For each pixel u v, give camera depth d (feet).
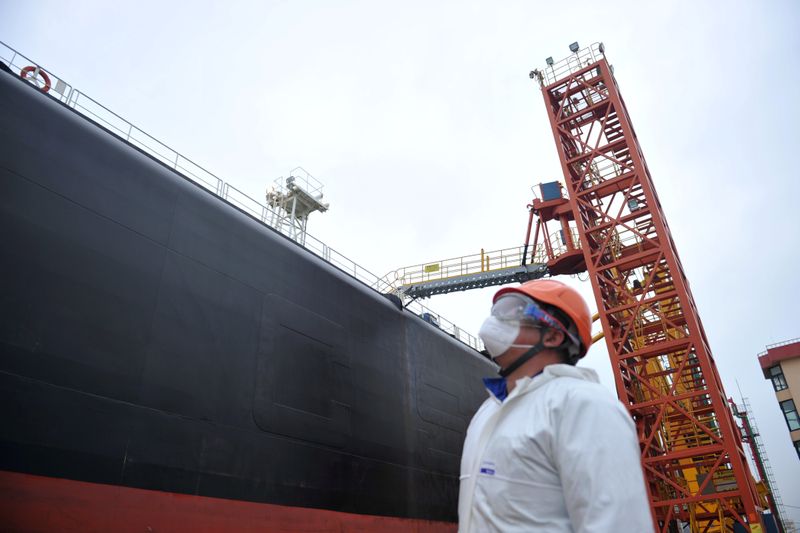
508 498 7.57
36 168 34.42
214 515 37.11
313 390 49.37
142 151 44.27
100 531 30.78
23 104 35.70
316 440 47.52
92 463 31.55
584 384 7.99
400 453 58.03
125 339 35.53
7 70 38.06
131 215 39.17
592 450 7.12
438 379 71.36
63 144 36.78
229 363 42.24
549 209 99.66
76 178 36.55
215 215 46.68
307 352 50.37
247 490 40.01
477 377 82.69
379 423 56.44
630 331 87.10
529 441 7.68
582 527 6.84
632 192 91.50
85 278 34.58
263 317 47.01
